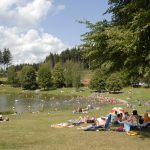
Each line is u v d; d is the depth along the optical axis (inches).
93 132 975.6
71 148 738.2
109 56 869.2
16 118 1552.7
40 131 1021.2
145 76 799.1
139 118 1037.2
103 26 878.4
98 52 872.9
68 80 6909.5
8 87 7691.9
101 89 5659.5
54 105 3410.4
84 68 7667.3
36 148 743.1
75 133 960.3
